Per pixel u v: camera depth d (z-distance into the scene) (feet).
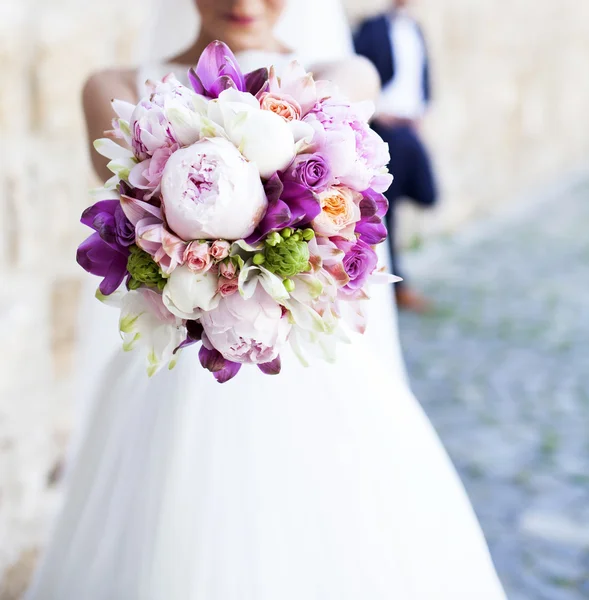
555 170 36.14
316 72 5.16
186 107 3.92
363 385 4.83
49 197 8.95
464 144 26.48
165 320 3.99
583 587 7.83
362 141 4.07
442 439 11.22
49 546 5.18
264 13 5.10
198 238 3.71
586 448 10.93
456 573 4.74
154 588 4.40
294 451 4.52
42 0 8.74
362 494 4.58
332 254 3.90
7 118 8.30
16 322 8.25
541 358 14.53
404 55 17.16
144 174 3.86
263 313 3.85
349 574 4.45
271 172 3.82
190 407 4.56
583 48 38.42
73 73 9.11
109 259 4.02
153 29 6.31
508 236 24.82
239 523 4.42
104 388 5.12
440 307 17.71
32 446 8.52
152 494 4.53
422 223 23.76
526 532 8.84
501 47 29.04
